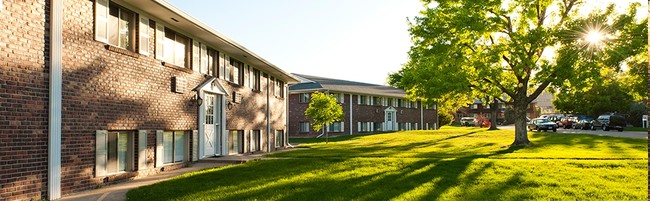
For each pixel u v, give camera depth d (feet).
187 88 58.95
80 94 39.58
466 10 79.77
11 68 33.24
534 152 74.84
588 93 224.12
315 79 180.65
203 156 63.82
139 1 45.68
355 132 177.06
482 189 40.45
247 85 81.15
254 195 37.78
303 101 166.71
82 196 37.22
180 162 57.47
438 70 82.53
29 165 34.58
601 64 77.97
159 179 46.68
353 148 91.66
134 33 48.14
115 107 44.27
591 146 85.40
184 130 58.54
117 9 45.65
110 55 43.68
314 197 37.04
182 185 42.14
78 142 39.27
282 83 105.81
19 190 33.71
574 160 58.44
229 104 72.18
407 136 142.31
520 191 39.42
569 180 44.50
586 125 184.14
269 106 93.04
